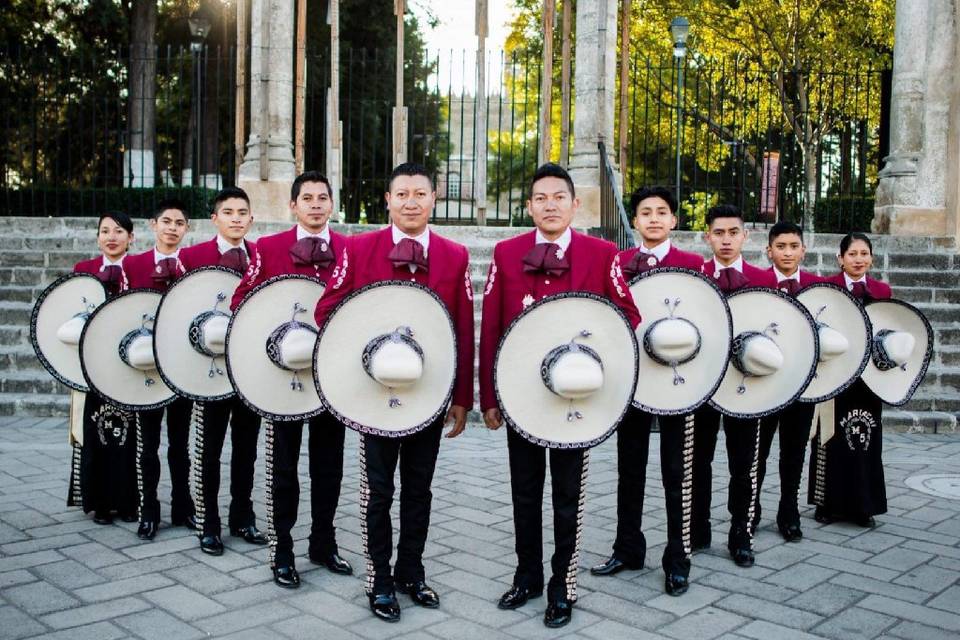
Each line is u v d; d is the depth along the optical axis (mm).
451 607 4020
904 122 11523
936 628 3822
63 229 10992
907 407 8852
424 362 3807
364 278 3992
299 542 4926
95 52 19078
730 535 4738
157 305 4887
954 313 9797
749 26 18766
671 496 4227
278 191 11148
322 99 19625
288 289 4211
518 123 30328
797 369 4527
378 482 3906
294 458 4254
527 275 3967
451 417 4074
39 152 19438
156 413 4934
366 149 20359
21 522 5195
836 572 4535
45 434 7609
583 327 3727
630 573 4504
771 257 5340
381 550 3900
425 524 4109
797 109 18344
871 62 17391
